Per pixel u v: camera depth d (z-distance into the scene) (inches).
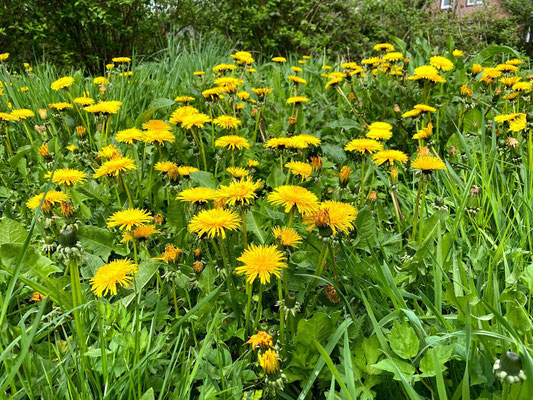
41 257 59.5
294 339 52.1
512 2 546.6
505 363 38.1
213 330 58.7
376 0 448.1
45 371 45.8
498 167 92.7
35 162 111.0
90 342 56.7
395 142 128.4
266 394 50.9
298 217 75.5
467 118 120.3
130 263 61.6
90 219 86.0
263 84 176.9
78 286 50.7
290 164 75.2
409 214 88.5
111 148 83.6
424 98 121.1
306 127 134.3
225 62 231.5
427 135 94.3
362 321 57.2
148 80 159.6
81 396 45.0
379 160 77.1
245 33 382.0
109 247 71.3
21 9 303.4
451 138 112.5
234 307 60.7
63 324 61.9
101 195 88.4
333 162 117.5
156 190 92.0
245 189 58.3
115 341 50.3
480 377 46.6
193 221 55.2
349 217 55.8
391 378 50.6
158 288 67.7
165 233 81.3
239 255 67.6
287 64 254.2
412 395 41.6
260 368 54.6
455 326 54.1
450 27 482.3
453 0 599.8
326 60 258.7
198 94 138.2
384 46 150.3
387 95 139.3
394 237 76.2
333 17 421.1
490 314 51.5
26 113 106.6
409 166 106.0
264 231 73.4
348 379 43.2
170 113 130.0
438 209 74.0
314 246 65.9
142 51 348.8
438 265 60.6
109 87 146.3
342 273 65.9
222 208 62.4
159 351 56.4
